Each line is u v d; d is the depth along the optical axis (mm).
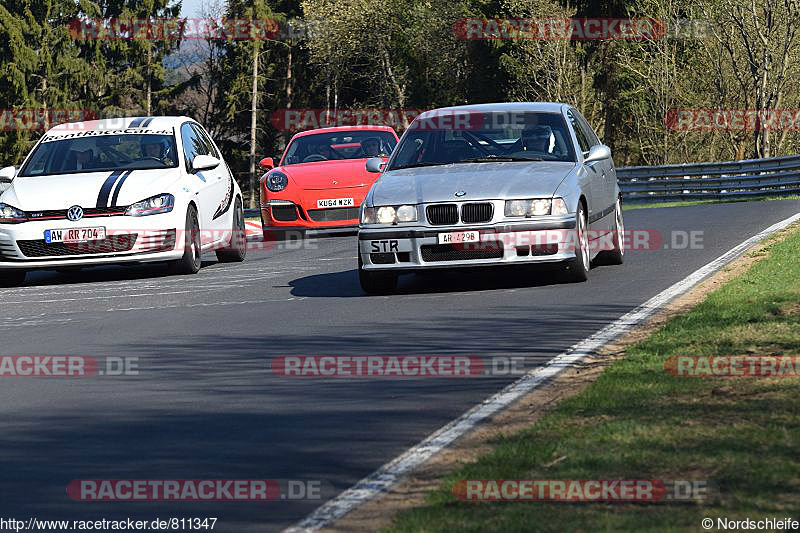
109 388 24828
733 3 145750
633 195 118750
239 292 41969
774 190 107500
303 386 23859
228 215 54438
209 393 23656
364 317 33438
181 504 15812
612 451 16328
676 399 19281
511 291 37406
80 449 19328
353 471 17109
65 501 16188
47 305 41312
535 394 21516
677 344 24469
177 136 52344
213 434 19969
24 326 35844
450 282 41281
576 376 22844
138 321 35500
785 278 32844
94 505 15945
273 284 44031
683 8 161125
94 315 37656
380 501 15289
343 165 67938
